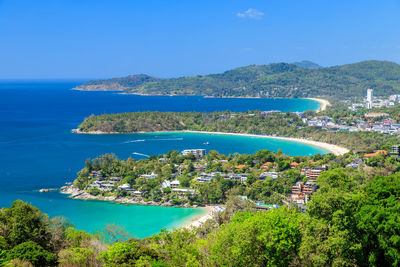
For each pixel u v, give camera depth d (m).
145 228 194.00
